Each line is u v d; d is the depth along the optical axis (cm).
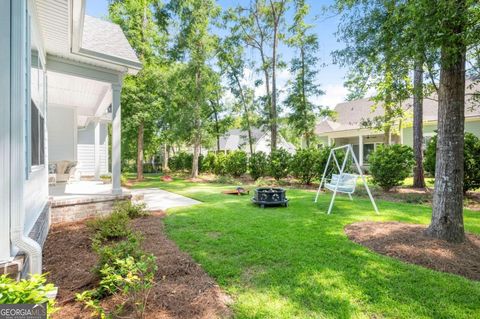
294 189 976
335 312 208
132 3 1310
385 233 388
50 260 309
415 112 942
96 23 674
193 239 382
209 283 254
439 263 291
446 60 331
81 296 190
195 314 205
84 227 461
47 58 521
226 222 479
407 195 791
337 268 284
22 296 144
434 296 229
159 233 416
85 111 1013
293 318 200
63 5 362
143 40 1360
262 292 238
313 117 1431
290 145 2309
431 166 853
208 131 1686
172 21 1398
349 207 615
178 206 650
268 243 361
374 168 876
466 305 217
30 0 326
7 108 224
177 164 2025
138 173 1412
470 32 281
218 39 1513
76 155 989
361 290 239
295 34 1375
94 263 297
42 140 470
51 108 945
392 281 255
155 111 1378
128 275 198
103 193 615
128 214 511
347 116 1861
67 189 693
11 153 225
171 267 284
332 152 700
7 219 223
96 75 575
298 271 277
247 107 1741
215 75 1445
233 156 1457
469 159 705
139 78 1315
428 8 287
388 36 399
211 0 1365
